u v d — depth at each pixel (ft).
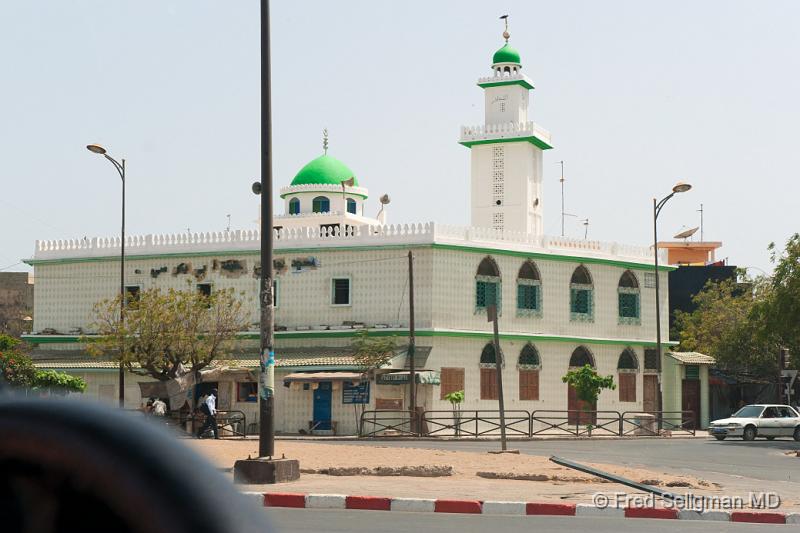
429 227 149.18
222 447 82.64
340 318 153.28
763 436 139.74
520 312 155.94
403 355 145.69
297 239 156.87
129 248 164.25
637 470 74.95
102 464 4.14
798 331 135.54
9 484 4.12
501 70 183.52
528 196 179.22
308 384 149.18
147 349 130.72
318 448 87.20
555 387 158.71
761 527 51.26
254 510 4.39
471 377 150.92
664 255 171.94
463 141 181.78
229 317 136.87
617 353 165.99
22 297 209.67
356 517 52.34
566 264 161.48
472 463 77.41
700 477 77.87
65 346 165.17
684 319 215.72
